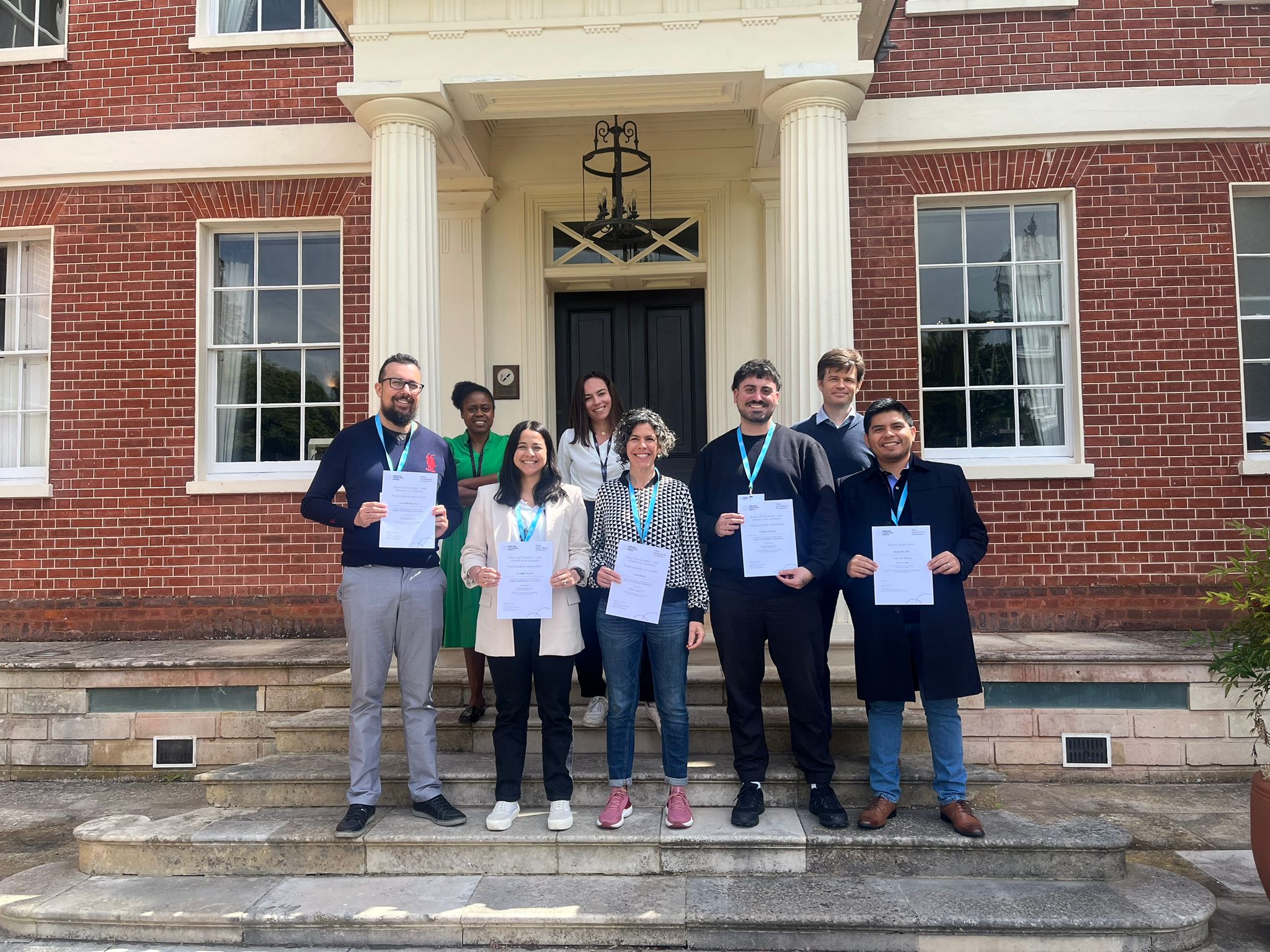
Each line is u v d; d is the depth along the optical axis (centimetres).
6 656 577
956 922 320
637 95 531
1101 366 620
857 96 511
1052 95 629
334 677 516
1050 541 614
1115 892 345
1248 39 626
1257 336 630
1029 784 509
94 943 339
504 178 679
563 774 380
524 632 382
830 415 433
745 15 505
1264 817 337
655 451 386
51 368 663
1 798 516
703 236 690
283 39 664
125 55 676
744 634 378
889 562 368
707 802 402
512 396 671
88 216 669
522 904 339
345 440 396
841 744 432
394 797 410
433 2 517
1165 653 522
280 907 340
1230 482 610
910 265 634
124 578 649
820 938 324
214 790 416
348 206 659
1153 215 623
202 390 661
